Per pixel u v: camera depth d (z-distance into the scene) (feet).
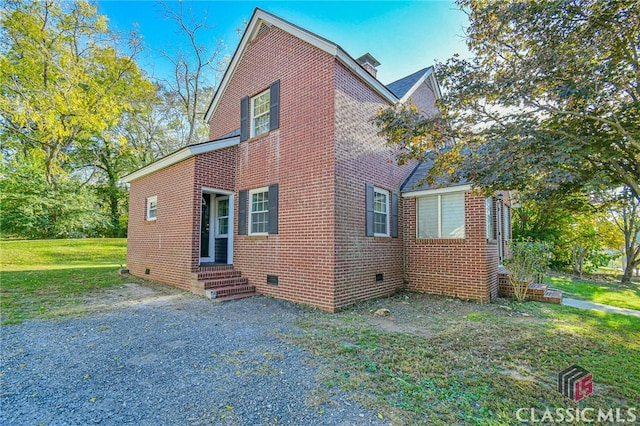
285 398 10.92
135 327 18.79
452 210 30.14
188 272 29.50
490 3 16.55
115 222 89.81
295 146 27.43
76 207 73.46
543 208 18.02
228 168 32.40
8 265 43.60
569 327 19.17
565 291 34.45
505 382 12.05
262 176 30.12
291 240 26.81
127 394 11.18
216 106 38.55
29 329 18.03
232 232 32.53
